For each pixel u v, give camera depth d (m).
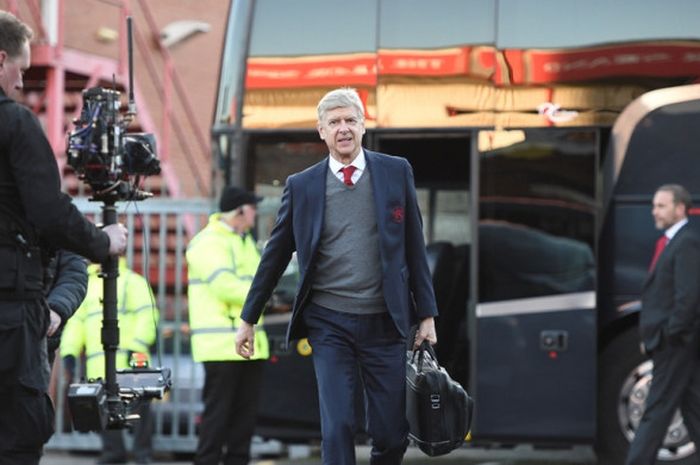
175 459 34.03
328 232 18.55
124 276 29.72
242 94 29.55
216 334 27.73
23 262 15.29
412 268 18.80
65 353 29.59
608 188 28.59
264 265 19.05
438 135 28.94
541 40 28.81
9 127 14.98
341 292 18.56
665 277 25.89
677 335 25.59
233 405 28.36
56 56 45.50
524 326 28.67
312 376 29.34
